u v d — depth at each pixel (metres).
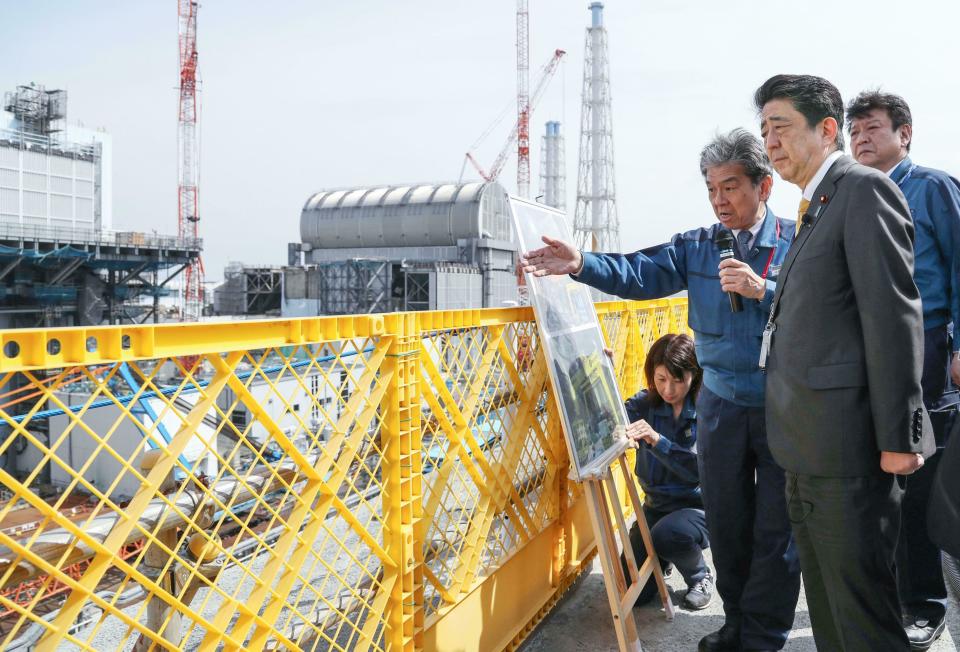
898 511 1.92
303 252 94.38
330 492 1.83
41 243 65.12
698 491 3.38
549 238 2.79
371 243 90.94
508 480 2.77
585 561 3.65
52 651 1.26
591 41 96.44
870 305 1.73
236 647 1.64
